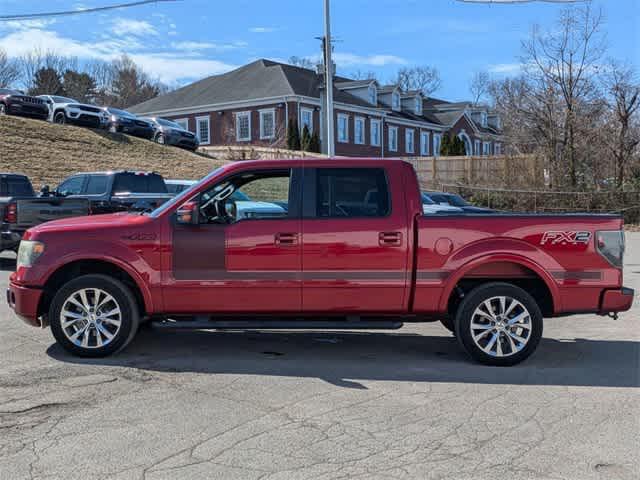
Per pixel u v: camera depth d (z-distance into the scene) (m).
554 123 28.72
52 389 5.26
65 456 3.95
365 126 48.72
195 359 6.29
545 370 6.04
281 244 6.04
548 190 27.28
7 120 27.30
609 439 4.31
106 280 6.13
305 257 6.04
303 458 3.95
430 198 18.48
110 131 31.02
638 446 4.20
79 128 29.70
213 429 4.41
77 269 6.42
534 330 6.08
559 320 8.67
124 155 28.39
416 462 3.91
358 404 4.98
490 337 6.15
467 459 3.96
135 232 6.08
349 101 47.41
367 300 6.09
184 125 48.44
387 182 6.14
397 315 6.20
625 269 13.28
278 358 6.39
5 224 11.52
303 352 6.65
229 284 6.05
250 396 5.15
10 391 5.19
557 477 3.72
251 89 45.59
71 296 6.12
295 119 39.94
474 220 6.08
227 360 6.27
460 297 6.45
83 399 5.02
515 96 35.25
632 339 7.46
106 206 14.30
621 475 3.76
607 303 6.10
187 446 4.11
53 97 31.30
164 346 6.81
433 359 6.43
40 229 6.24
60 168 24.77
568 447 4.17
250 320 6.28
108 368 5.90
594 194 25.89
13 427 4.41
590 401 5.12
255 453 4.02
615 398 5.20
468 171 31.14
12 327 7.53
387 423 4.57
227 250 6.04
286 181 6.43
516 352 6.09
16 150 25.00
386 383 5.56
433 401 5.08
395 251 6.04
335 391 5.31
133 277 6.06
